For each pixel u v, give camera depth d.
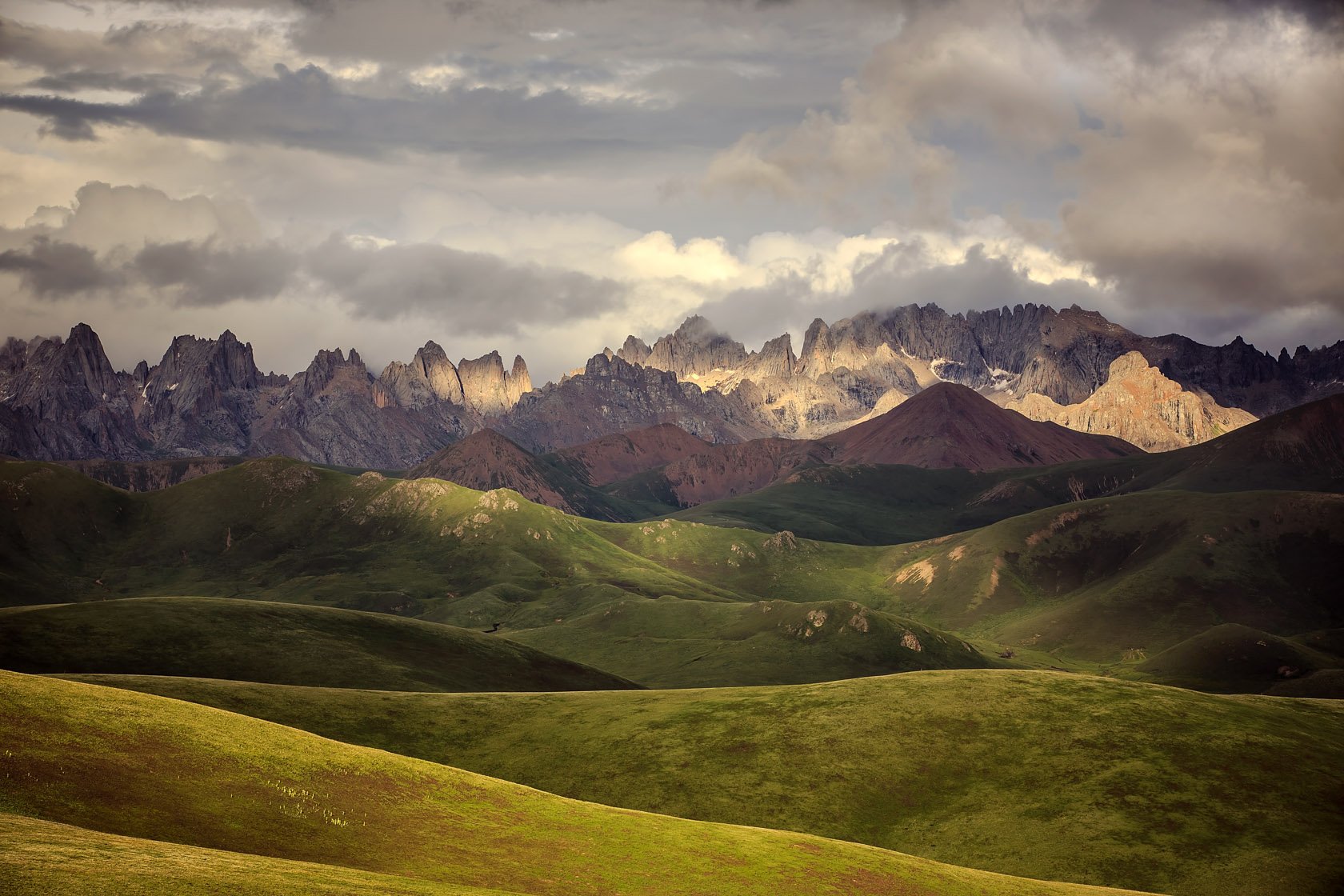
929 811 141.88
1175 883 122.25
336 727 158.00
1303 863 124.06
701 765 152.25
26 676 90.19
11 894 51.22
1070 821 135.75
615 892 83.19
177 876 58.62
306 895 59.97
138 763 80.06
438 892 66.62
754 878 90.44
